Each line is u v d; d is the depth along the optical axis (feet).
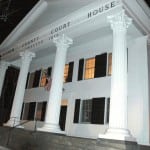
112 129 23.97
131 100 33.65
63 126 42.37
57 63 36.65
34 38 45.57
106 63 39.68
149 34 35.09
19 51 50.03
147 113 31.45
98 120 36.78
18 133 35.47
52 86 35.60
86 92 40.93
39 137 30.78
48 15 42.65
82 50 45.34
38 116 51.24
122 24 28.50
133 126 32.09
